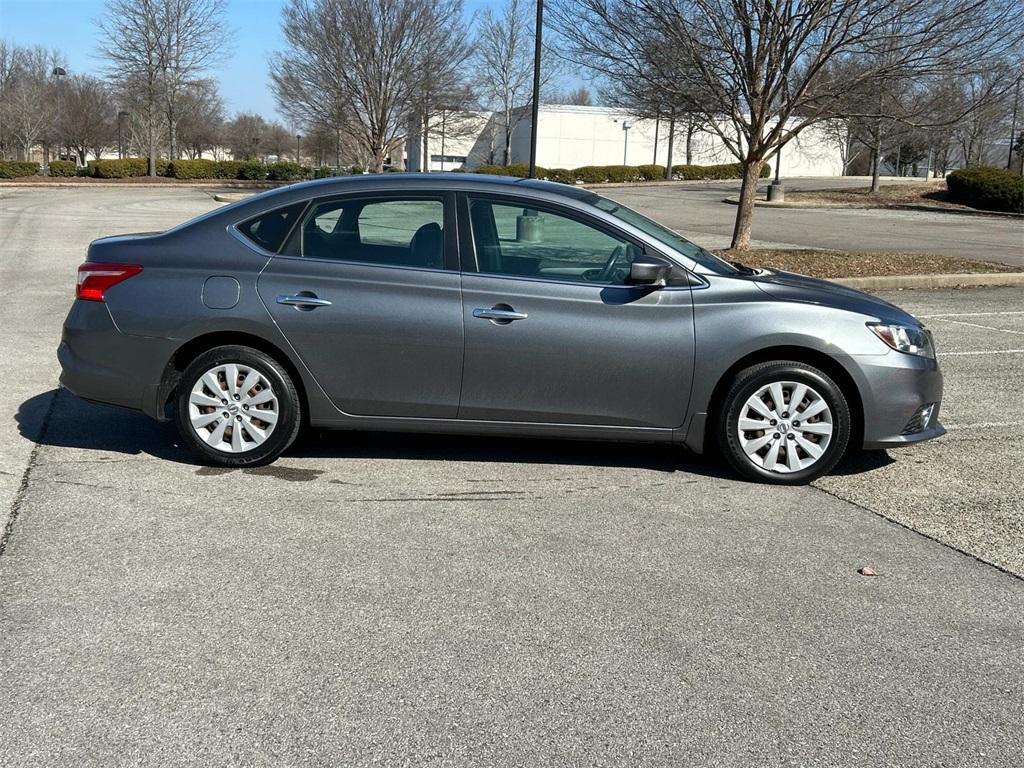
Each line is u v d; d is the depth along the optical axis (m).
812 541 4.58
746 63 14.47
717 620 3.75
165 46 48.22
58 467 5.42
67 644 3.46
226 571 4.11
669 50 13.83
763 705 3.15
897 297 13.21
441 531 4.60
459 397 5.32
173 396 5.60
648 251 5.33
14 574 4.02
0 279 13.37
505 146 60.16
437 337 5.23
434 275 5.27
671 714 3.09
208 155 98.56
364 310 5.25
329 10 35.94
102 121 66.25
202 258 5.38
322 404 5.38
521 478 5.42
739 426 5.31
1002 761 2.87
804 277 5.95
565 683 3.27
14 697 3.12
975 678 3.36
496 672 3.33
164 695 3.15
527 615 3.76
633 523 4.76
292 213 5.42
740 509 4.99
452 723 3.01
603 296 5.23
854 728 3.03
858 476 5.59
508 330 5.21
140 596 3.86
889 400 5.27
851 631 3.68
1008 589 4.09
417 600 3.87
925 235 23.45
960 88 13.71
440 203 5.36
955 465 5.82
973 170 36.91
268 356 5.36
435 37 36.78
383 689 3.21
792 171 65.31
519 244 5.34
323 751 2.86
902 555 4.43
